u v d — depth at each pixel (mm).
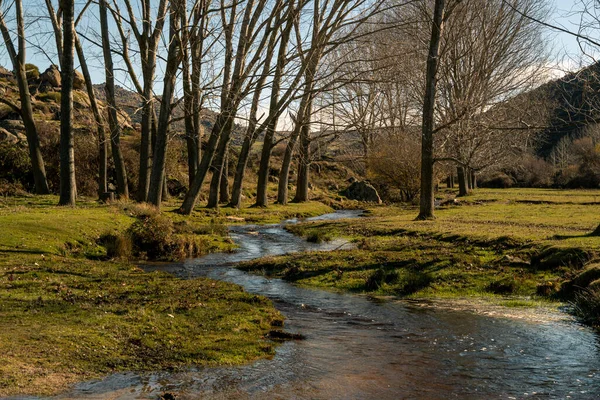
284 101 32719
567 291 12633
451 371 7465
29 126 34562
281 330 9375
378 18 40750
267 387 6562
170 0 30000
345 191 61125
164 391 6219
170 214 30906
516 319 10766
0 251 15398
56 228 19328
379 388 6707
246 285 14586
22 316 8695
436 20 28234
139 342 7902
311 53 30031
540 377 7258
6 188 34094
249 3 29953
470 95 35281
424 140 29531
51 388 6000
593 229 21406
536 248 16984
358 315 11148
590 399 6453
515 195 57375
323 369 7395
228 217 34188
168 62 28984
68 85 27359
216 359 7535
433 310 11680
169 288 12250
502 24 42875
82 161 41781
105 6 32531
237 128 37250
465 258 16359
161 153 30156
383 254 17484
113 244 19031
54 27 34000
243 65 31594
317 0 35938
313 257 17766
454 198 51469
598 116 18188
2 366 6379
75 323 8531
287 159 46125
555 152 114188
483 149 37719
